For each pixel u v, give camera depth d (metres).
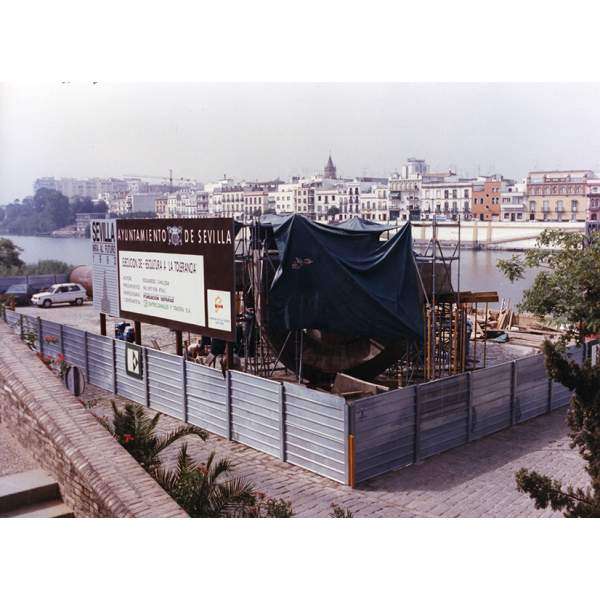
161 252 20.86
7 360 12.11
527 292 11.43
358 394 18.06
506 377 18.89
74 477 9.54
